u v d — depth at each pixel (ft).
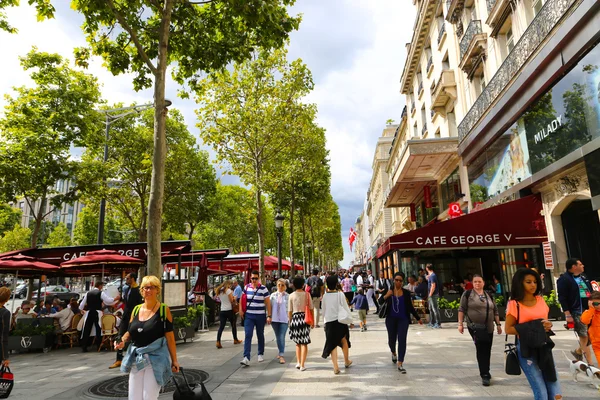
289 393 17.71
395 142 114.83
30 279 48.29
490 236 39.45
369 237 249.55
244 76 55.21
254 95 55.21
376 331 38.91
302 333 22.68
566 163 32.07
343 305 21.57
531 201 39.55
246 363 24.20
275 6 26.68
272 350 30.04
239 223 151.23
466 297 18.76
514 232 39.34
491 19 46.60
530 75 36.11
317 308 45.21
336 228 188.44
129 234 173.47
